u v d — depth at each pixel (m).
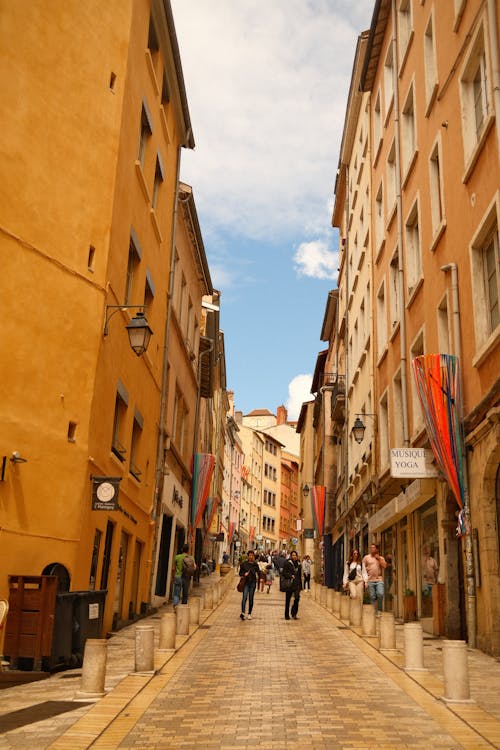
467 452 13.62
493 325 13.31
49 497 11.95
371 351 26.28
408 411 19.62
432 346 17.06
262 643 13.83
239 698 8.31
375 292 26.03
